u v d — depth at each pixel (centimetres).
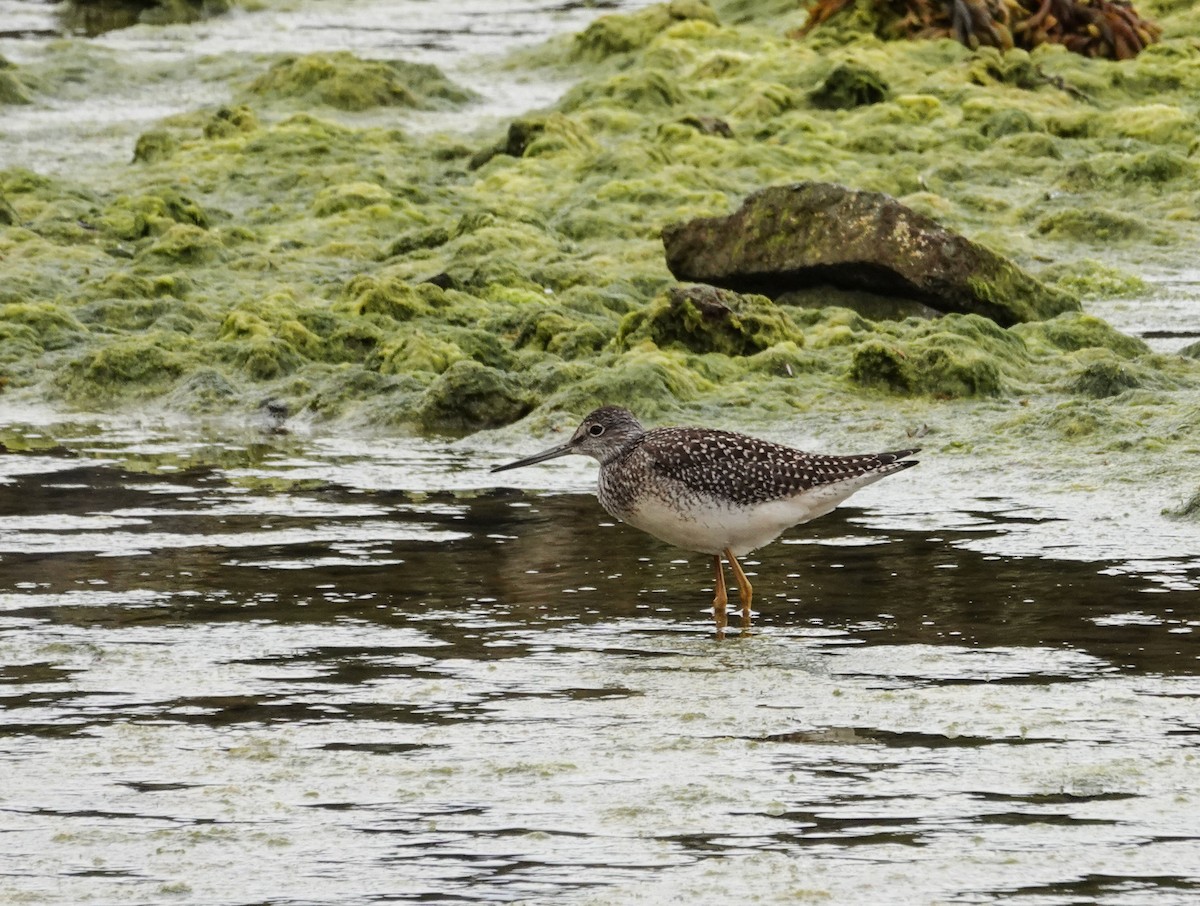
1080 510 1360
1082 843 790
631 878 761
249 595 1176
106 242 2370
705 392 1717
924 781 857
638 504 1158
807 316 1933
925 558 1245
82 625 1111
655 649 1067
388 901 744
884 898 741
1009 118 3000
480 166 2903
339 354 1895
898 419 1628
